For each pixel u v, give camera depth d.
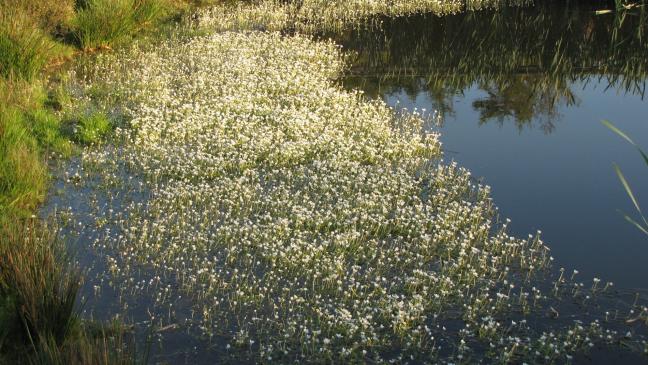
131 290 8.16
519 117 13.98
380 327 7.46
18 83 13.38
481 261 8.58
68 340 6.95
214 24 19.94
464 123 13.66
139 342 7.21
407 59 17.83
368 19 21.36
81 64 16.20
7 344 6.91
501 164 11.76
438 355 7.10
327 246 9.07
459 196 10.52
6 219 8.97
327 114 13.38
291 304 7.91
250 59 16.41
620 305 7.89
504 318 7.68
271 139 12.26
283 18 20.83
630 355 7.08
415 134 12.59
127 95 14.27
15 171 9.91
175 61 16.30
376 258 8.91
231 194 10.22
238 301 7.96
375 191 10.19
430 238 9.13
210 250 9.01
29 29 14.73
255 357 7.08
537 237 9.12
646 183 10.95
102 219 9.64
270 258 8.75
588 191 10.73
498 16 21.30
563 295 8.10
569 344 7.18
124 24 17.86
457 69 17.06
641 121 13.59
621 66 17.03
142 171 11.24
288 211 9.95
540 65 17.28
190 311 7.80
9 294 7.19
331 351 7.12
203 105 13.55
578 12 21.38
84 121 12.63
